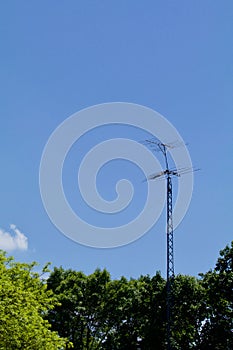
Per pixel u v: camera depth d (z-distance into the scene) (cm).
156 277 5300
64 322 5322
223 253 4628
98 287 5509
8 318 2123
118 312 5366
